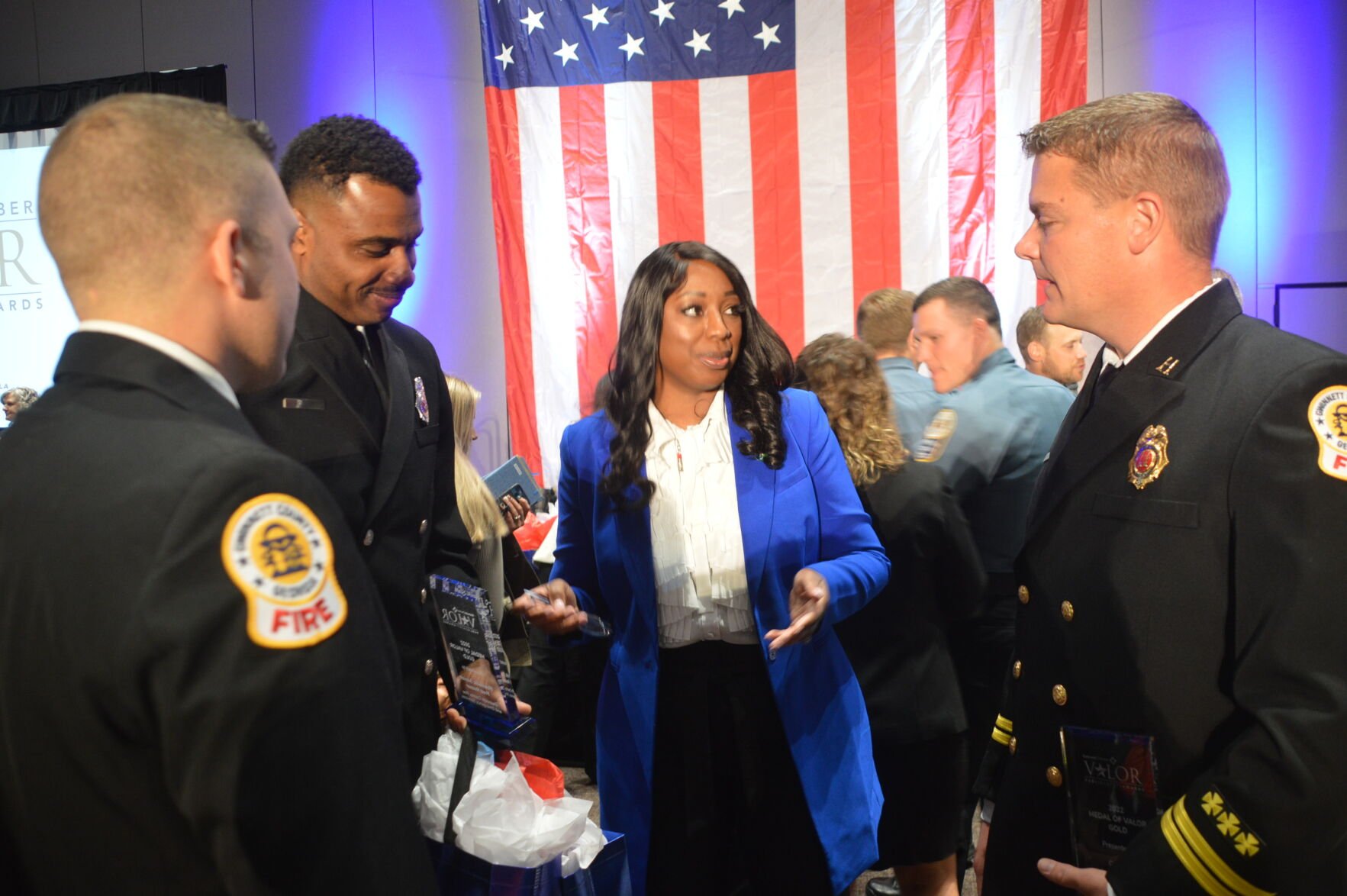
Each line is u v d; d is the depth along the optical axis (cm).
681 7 492
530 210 504
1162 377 113
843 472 184
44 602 71
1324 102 464
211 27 562
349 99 554
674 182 497
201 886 72
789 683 171
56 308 558
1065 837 121
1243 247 479
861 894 275
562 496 188
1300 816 92
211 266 81
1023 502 239
